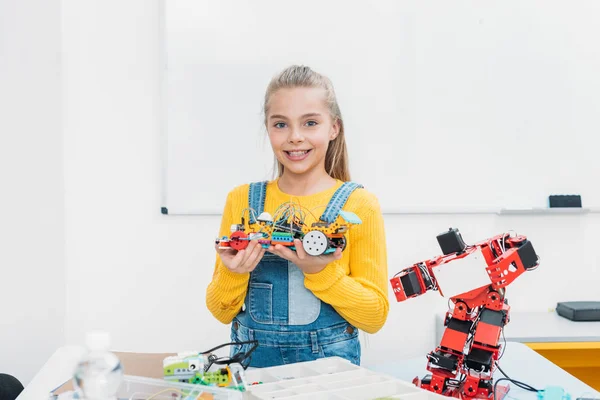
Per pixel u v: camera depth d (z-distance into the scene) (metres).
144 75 2.10
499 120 2.18
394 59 2.13
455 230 1.22
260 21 2.09
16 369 1.98
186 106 2.09
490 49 2.16
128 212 2.12
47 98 2.01
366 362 2.20
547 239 2.22
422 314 2.20
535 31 2.16
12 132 1.93
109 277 2.13
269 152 2.12
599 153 2.20
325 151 1.21
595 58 2.18
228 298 1.14
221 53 2.09
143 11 2.08
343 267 1.17
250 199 1.26
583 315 2.04
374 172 2.16
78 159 2.09
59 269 2.06
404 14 2.13
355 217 1.03
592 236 2.23
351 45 2.12
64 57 2.06
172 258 2.15
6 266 1.94
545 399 1.09
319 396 0.91
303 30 2.11
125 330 2.15
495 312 1.16
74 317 2.12
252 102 2.11
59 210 2.06
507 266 1.13
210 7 2.08
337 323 1.18
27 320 1.99
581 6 2.17
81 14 2.06
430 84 2.15
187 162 2.10
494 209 2.19
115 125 2.10
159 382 0.88
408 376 1.30
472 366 1.15
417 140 2.16
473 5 2.14
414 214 2.19
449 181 2.18
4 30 1.90
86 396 0.73
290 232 1.03
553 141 2.20
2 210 1.92
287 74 1.18
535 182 2.20
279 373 1.04
